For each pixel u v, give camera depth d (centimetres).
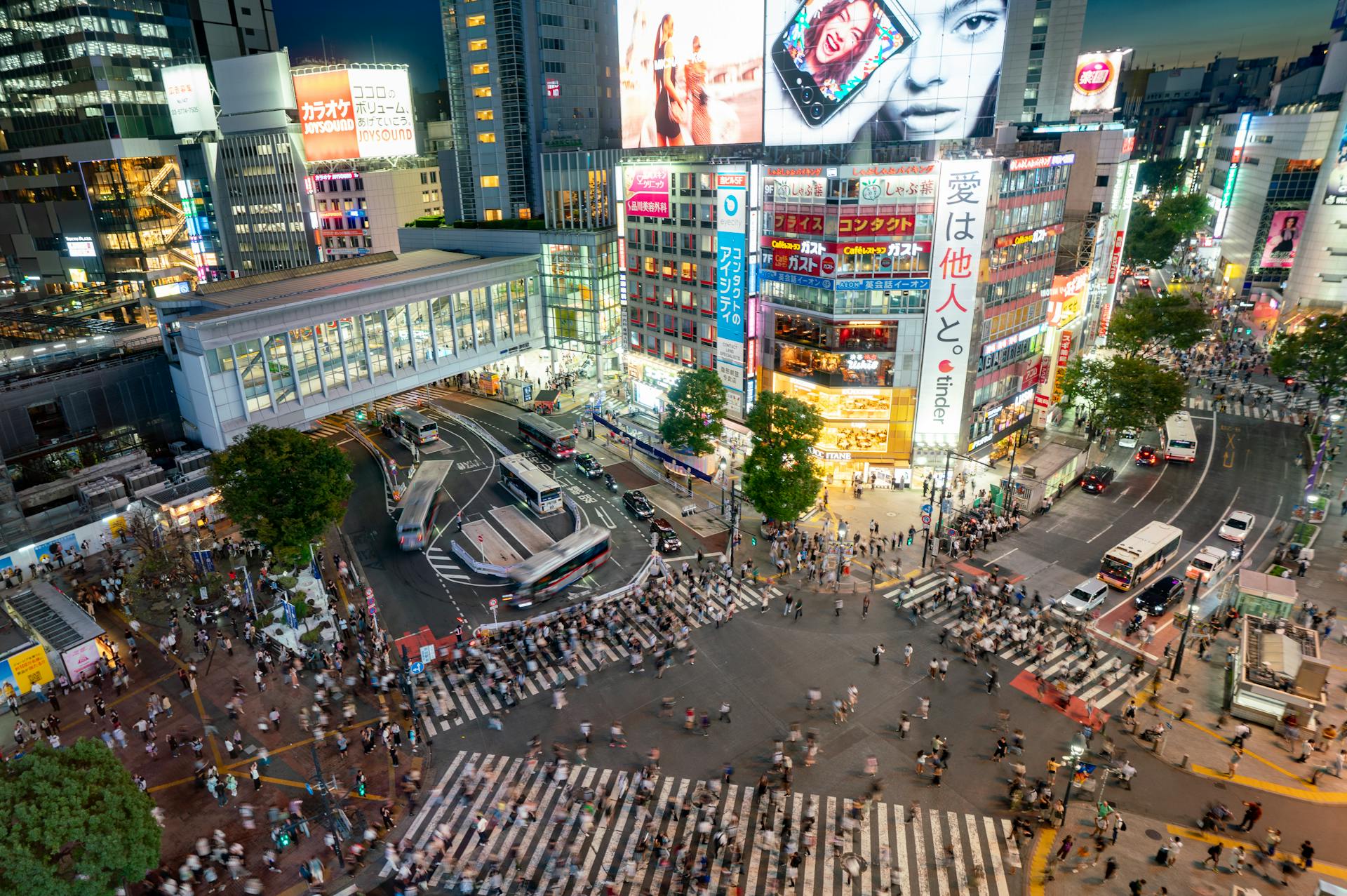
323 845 3731
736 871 3497
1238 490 7362
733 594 5819
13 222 16975
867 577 6025
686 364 9019
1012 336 7662
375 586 6141
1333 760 4144
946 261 6856
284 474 5744
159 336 9138
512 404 10538
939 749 4116
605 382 10844
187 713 4678
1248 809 3681
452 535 6950
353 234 14350
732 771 4091
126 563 6431
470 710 4647
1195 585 5219
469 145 13188
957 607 5609
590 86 13375
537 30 12319
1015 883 3459
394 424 9500
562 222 10656
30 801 2998
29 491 6881
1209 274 15375
